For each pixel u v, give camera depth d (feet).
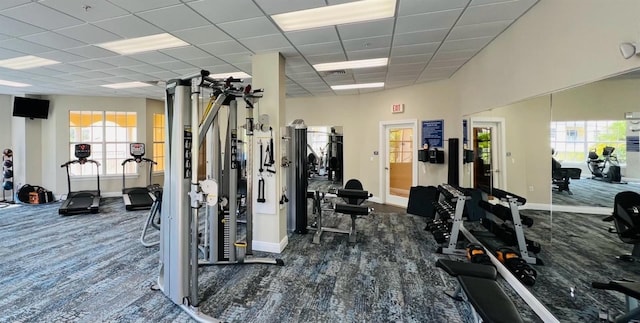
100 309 8.38
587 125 7.32
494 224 12.28
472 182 14.74
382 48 12.92
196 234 8.39
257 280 10.08
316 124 25.59
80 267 11.22
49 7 9.07
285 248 13.26
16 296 9.06
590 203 7.53
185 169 8.38
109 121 26.25
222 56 13.91
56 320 7.84
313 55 13.82
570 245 8.19
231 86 9.91
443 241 13.29
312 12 9.77
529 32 9.49
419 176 20.48
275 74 13.25
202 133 8.74
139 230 16.10
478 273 6.87
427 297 9.04
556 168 8.63
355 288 9.57
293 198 15.64
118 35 11.34
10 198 24.64
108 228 16.48
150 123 27.14
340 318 7.95
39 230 16.06
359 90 22.66
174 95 8.54
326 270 10.91
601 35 6.61
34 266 11.27
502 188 11.65
